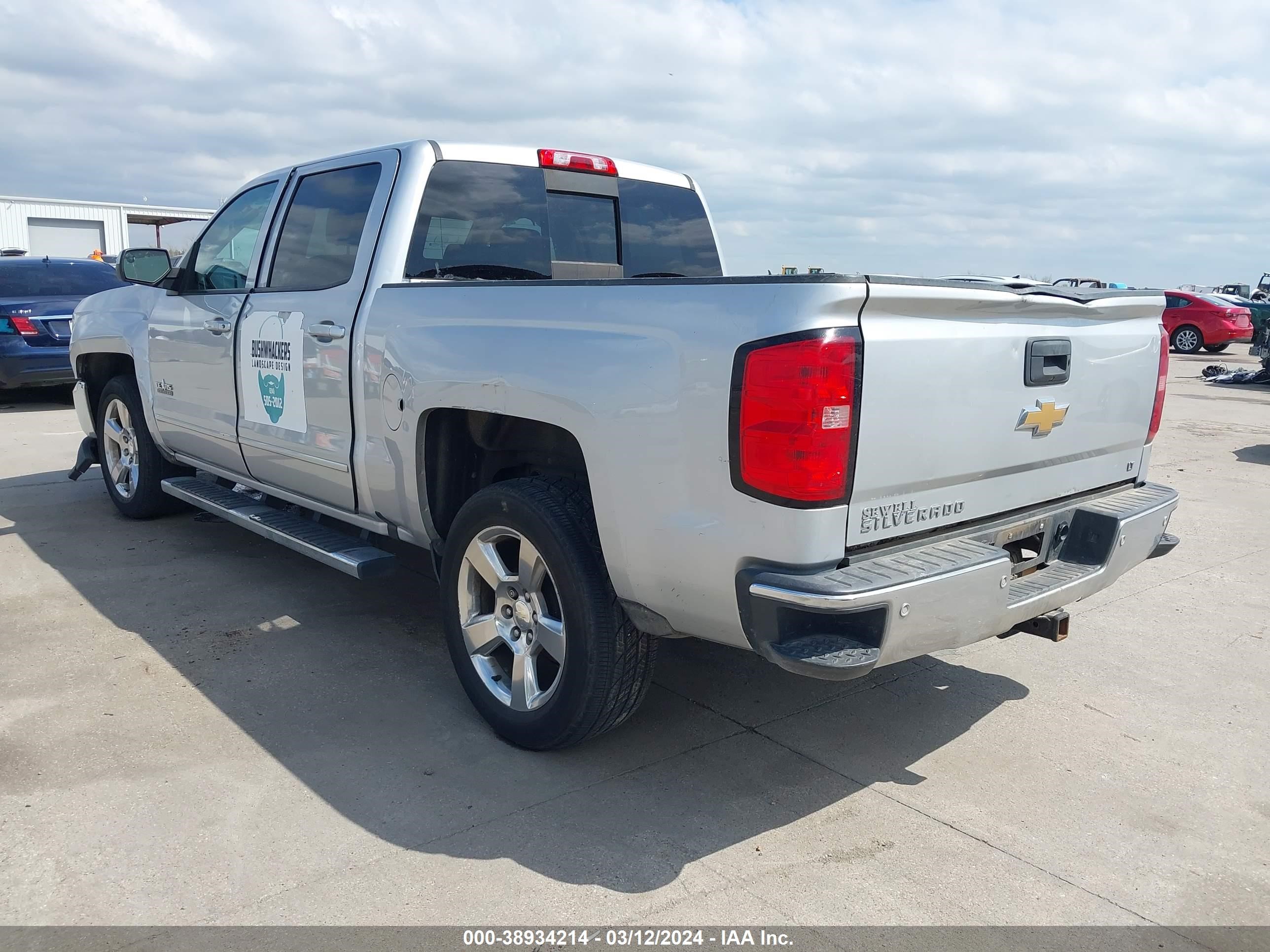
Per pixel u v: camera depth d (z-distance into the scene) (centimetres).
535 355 305
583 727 313
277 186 455
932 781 327
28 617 451
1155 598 523
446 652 424
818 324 244
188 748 333
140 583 502
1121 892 269
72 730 343
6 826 284
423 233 389
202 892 257
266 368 436
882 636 252
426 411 348
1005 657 439
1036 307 297
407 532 386
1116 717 379
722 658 429
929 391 268
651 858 278
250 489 501
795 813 304
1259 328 1673
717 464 261
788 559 253
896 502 269
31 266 1121
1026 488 315
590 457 291
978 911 259
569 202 444
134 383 580
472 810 300
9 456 840
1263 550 618
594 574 302
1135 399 357
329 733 347
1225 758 347
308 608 472
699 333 263
